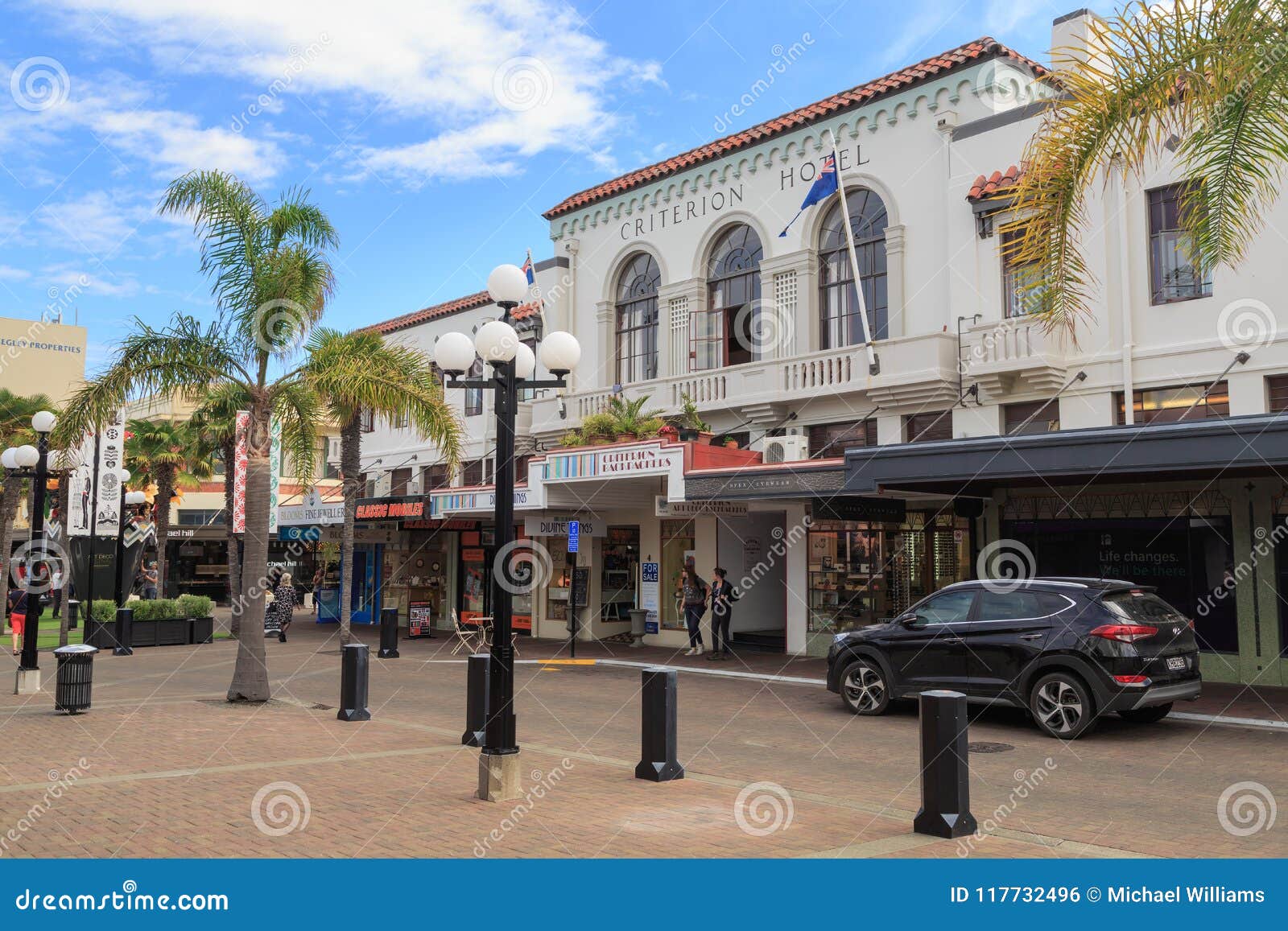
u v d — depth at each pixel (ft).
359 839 21.95
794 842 21.98
